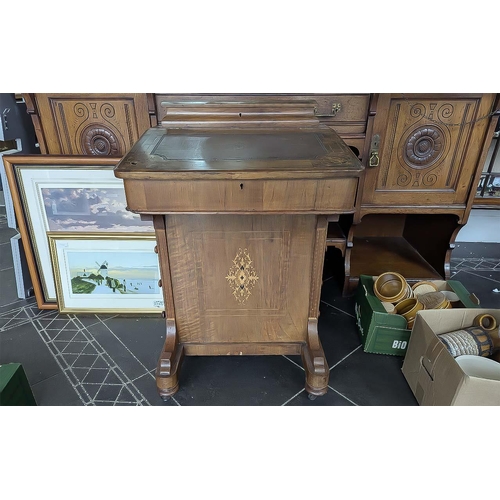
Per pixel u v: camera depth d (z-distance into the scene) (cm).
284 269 130
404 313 158
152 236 169
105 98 153
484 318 144
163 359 132
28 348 158
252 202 101
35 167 161
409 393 140
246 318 138
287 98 150
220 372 149
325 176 98
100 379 144
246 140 126
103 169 162
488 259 235
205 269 129
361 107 157
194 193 100
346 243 187
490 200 210
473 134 163
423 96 157
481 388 110
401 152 167
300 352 143
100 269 175
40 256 175
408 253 222
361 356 157
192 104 143
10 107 166
